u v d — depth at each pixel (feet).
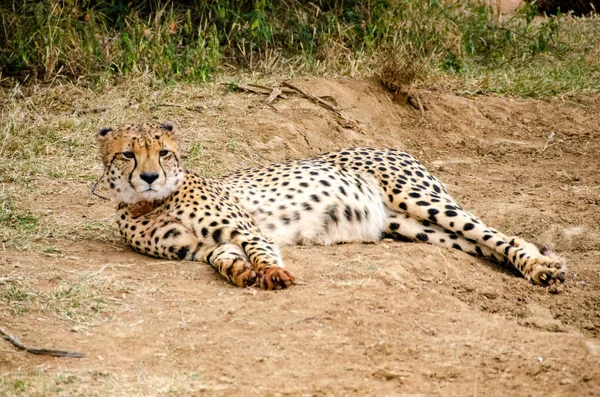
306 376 24.68
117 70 58.29
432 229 36.27
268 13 66.95
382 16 65.87
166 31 60.49
